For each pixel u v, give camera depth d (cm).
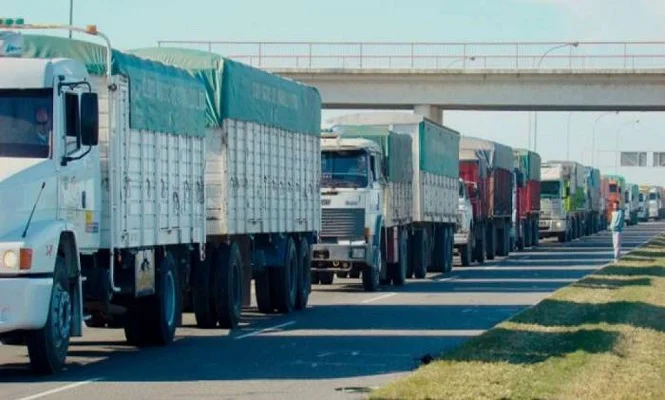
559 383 2262
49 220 2497
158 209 3044
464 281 5859
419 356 2841
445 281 5862
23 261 2386
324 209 4953
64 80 2561
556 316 3628
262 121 3844
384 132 5309
